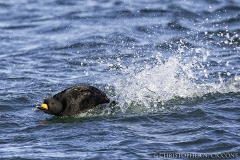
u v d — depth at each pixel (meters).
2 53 26.47
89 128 16.64
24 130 16.62
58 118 17.67
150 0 34.44
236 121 16.95
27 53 26.41
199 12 31.83
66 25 30.61
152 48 26.50
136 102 18.69
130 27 29.75
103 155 14.52
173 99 19.00
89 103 17.83
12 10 33.53
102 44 27.23
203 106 18.33
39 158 14.38
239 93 19.53
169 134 16.00
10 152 14.85
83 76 22.64
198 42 27.28
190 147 15.05
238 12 31.73
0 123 17.23
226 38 27.78
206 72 22.61
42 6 34.25
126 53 25.78
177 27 29.53
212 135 15.77
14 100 19.52
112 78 22.08
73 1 35.09
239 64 23.75
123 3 34.00
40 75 22.97
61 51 26.56
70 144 15.38
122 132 16.22
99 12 32.59
